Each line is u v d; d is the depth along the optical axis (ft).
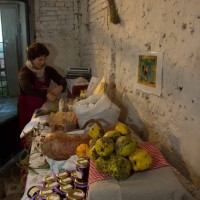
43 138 4.69
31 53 8.43
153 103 4.78
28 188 3.71
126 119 6.37
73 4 12.60
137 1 5.25
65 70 13.28
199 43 3.29
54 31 12.75
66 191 3.31
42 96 8.32
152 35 4.65
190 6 3.43
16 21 12.82
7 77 13.98
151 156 3.29
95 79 8.16
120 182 2.91
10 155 9.45
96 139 3.57
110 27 7.47
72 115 5.90
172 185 2.85
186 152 3.74
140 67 5.29
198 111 3.38
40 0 12.30
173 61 3.95
